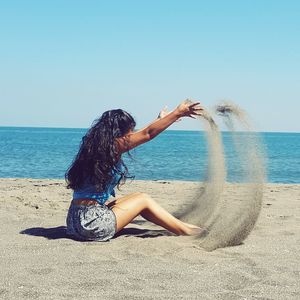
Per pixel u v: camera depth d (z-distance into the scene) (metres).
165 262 3.09
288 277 2.81
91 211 3.58
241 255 3.29
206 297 2.46
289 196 6.55
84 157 3.56
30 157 20.83
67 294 2.48
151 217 3.74
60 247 3.42
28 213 4.90
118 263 3.05
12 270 2.89
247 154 3.91
